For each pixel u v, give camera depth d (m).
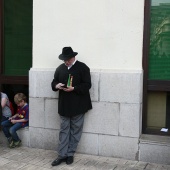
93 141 5.12
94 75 5.05
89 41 5.12
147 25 5.01
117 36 4.96
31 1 5.91
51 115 5.42
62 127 4.86
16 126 5.53
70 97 4.74
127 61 4.94
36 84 5.50
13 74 6.12
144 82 5.07
